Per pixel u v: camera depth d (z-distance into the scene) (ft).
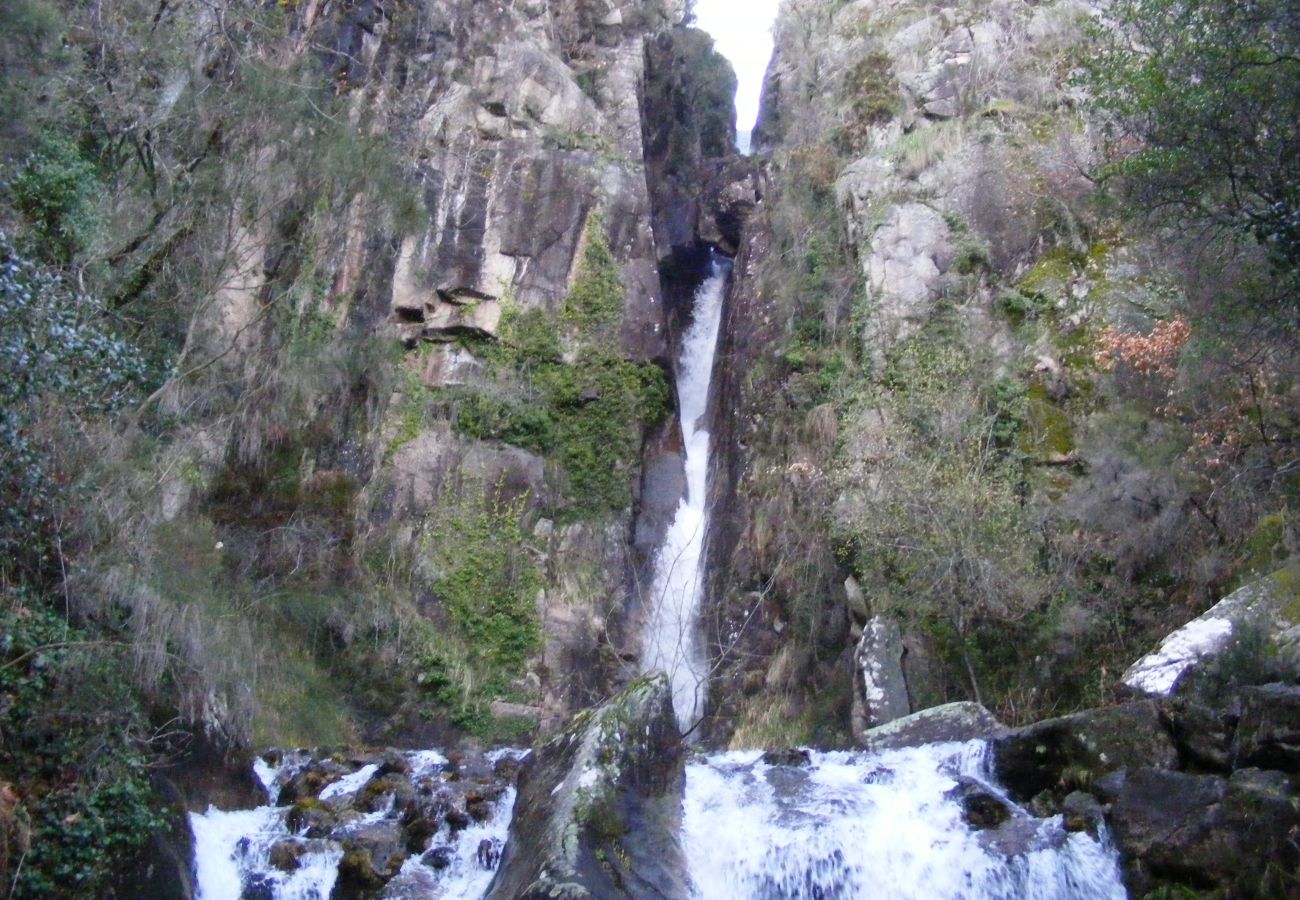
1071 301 55.93
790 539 57.11
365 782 39.14
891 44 74.79
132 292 49.44
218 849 33.60
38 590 32.78
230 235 52.24
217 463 54.85
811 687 52.75
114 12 51.88
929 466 51.26
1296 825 25.73
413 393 66.28
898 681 45.75
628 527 67.82
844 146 71.51
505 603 61.82
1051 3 71.41
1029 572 46.34
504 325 69.77
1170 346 48.57
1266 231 36.19
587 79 82.84
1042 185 60.85
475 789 36.22
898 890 30.37
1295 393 41.52
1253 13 36.65
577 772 30.30
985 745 35.06
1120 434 47.62
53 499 33.27
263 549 56.24
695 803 32.81
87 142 50.57
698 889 30.25
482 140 74.28
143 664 34.01
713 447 72.79
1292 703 27.63
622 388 70.54
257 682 46.70
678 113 92.38
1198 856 27.37
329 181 60.23
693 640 63.46
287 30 64.54
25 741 29.32
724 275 87.81
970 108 68.18
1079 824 30.42
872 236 62.44
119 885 29.09
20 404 31.86
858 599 50.39
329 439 61.82
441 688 57.47
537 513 65.51
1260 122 36.60
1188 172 38.63
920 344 57.57
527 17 81.46
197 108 52.85
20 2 42.01
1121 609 44.06
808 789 34.04
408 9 74.59
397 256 68.44
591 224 73.92
